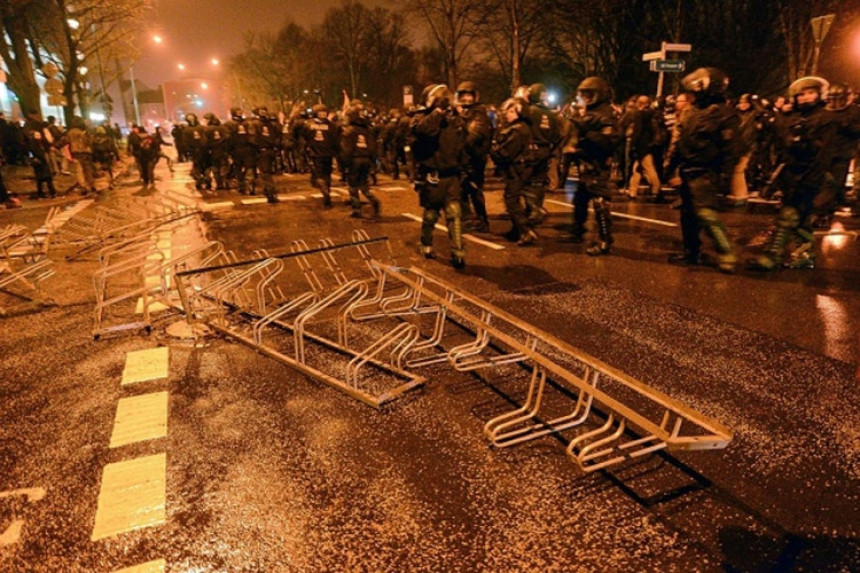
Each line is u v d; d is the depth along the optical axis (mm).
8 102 31500
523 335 4637
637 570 2277
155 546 2467
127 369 4219
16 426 3473
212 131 15141
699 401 3504
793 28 18125
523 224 7770
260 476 2914
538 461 2990
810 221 6164
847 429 3178
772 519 2527
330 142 11523
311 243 8461
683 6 21438
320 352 4457
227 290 5473
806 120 5727
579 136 6992
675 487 2752
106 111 38719
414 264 6988
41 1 25219
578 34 24672
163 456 3104
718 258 6344
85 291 6348
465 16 21859
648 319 4910
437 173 6574
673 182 6340
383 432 3293
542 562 2324
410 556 2373
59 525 2611
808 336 4457
